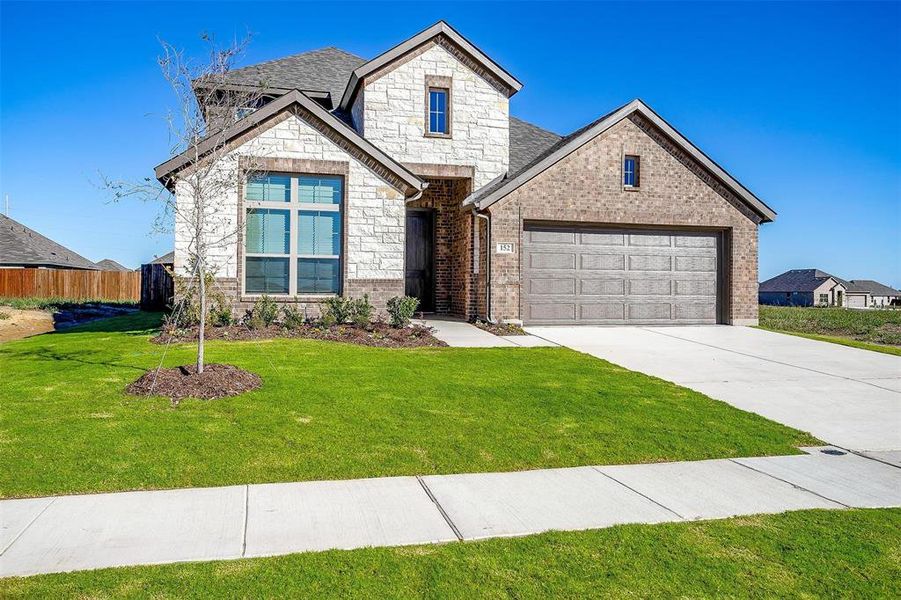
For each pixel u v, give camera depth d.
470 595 3.59
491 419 7.41
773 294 89.00
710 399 8.85
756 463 6.34
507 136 17.11
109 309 24.84
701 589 3.71
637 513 4.90
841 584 3.80
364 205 14.29
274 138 13.82
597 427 7.28
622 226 16.70
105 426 6.61
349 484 5.44
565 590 3.66
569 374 10.06
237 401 7.68
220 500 5.00
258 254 13.96
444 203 18.27
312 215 14.23
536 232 16.08
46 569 3.80
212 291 13.14
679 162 16.84
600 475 5.84
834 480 5.83
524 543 4.28
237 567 3.87
